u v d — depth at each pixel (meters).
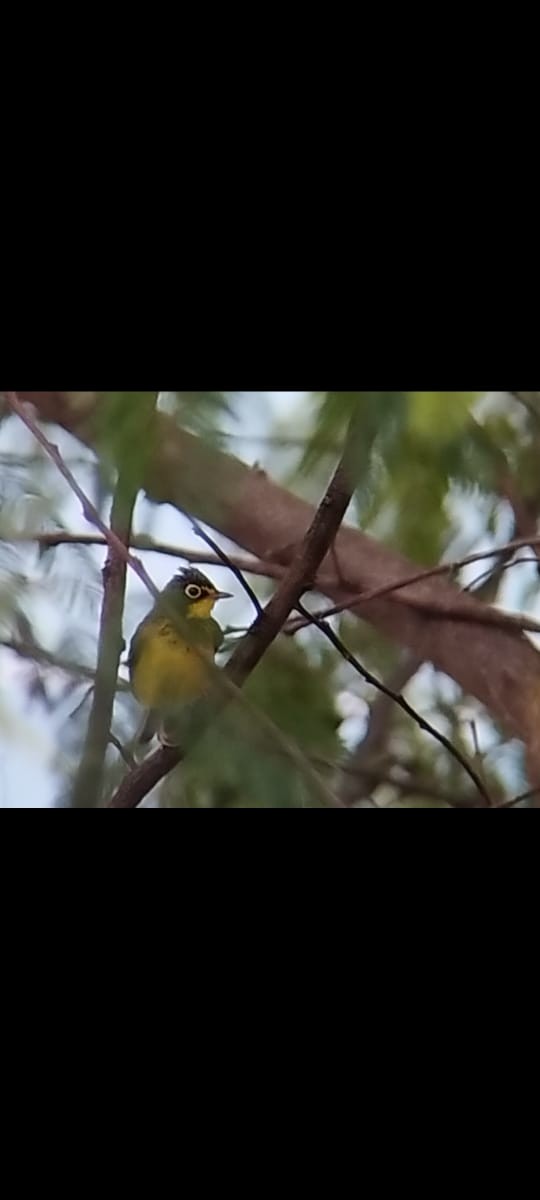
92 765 2.85
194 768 2.84
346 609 4.77
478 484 2.20
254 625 3.53
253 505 4.71
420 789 5.79
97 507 2.60
